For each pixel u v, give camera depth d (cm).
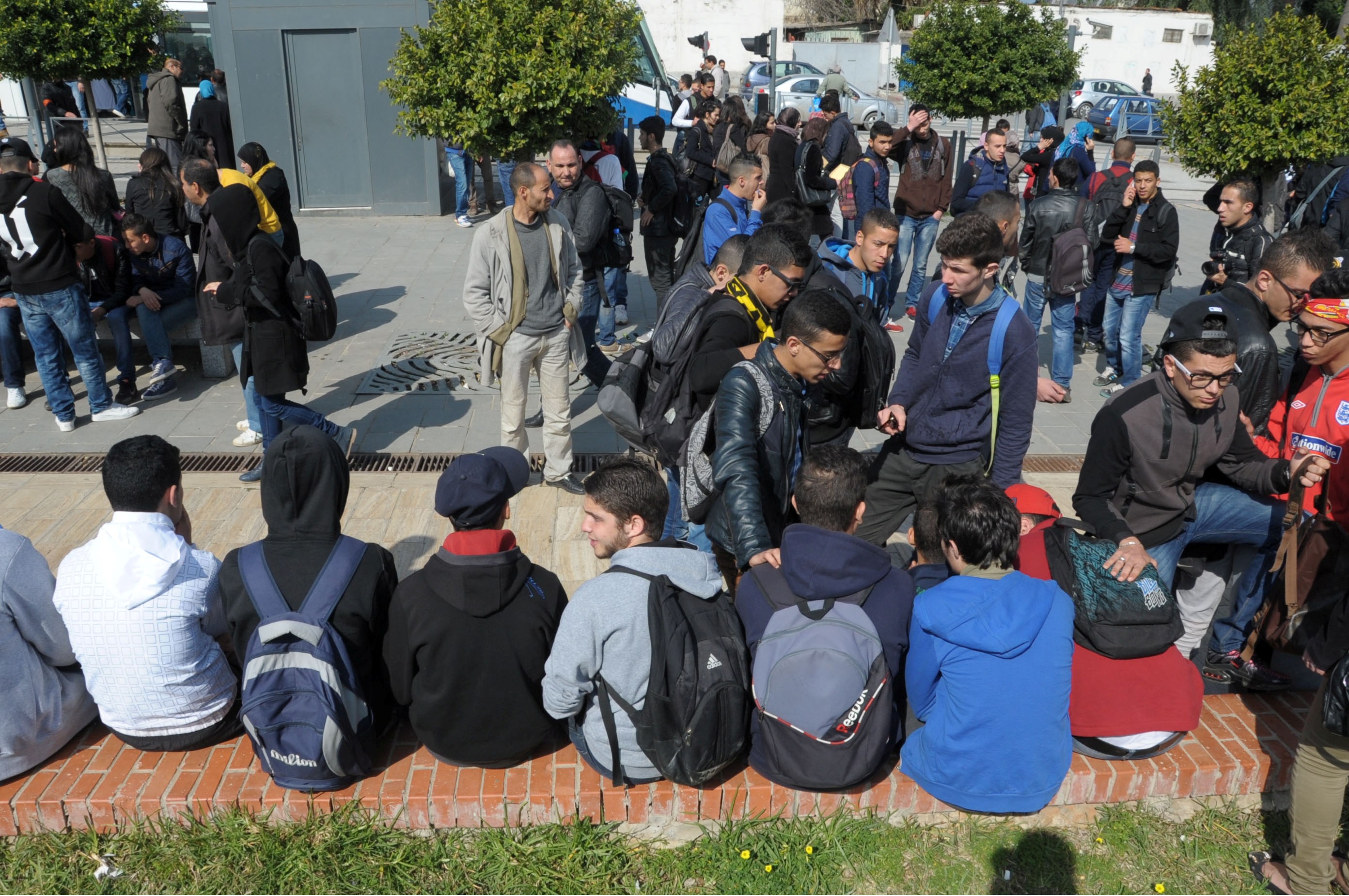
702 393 368
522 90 917
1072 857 315
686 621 296
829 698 291
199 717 322
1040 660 295
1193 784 336
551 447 559
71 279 615
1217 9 3159
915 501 423
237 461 606
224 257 582
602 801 316
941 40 1466
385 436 645
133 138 1703
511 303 527
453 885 298
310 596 297
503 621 300
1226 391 339
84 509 538
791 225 413
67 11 1225
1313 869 295
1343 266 379
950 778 309
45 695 318
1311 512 350
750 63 3036
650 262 856
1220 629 394
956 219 367
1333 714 270
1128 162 864
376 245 1167
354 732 304
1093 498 353
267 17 1220
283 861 298
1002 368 380
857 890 302
